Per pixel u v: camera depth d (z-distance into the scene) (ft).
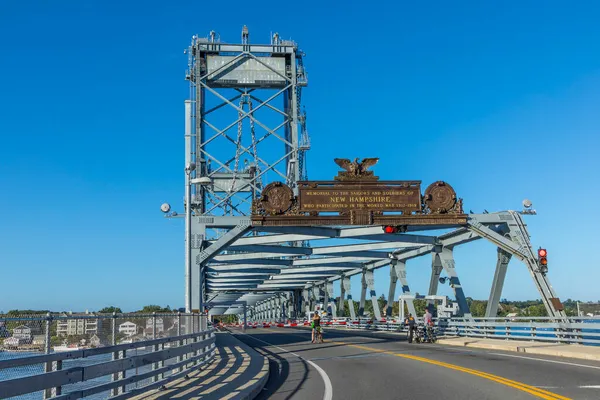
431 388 43.60
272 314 354.54
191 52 190.29
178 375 47.50
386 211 100.42
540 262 95.40
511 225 103.09
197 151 185.06
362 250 135.95
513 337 94.12
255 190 194.90
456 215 101.40
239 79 192.65
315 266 171.53
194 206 146.10
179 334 53.21
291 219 100.27
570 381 45.39
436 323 118.42
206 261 107.96
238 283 218.18
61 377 27.48
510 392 40.27
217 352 82.12
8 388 22.85
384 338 122.31
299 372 58.85
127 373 53.93
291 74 197.06
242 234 105.70
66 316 29.09
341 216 99.91
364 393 42.37
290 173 194.90
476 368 56.39
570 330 85.92
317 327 112.16
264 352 88.84
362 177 100.89
